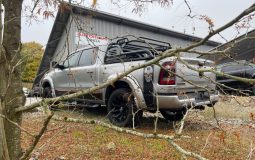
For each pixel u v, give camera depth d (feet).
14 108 7.63
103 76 23.80
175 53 5.91
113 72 22.99
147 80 20.38
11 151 7.72
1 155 5.59
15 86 7.77
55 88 29.45
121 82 22.31
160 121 25.17
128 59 22.13
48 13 10.50
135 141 18.24
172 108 20.18
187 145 17.11
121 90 21.74
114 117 22.12
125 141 17.93
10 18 8.12
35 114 25.07
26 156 6.16
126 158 15.35
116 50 23.41
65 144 16.72
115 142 17.72
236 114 25.18
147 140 18.39
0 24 6.04
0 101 5.95
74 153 15.51
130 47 24.53
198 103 20.77
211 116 24.85
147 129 21.80
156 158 15.44
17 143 7.79
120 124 21.66
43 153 15.06
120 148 16.80
